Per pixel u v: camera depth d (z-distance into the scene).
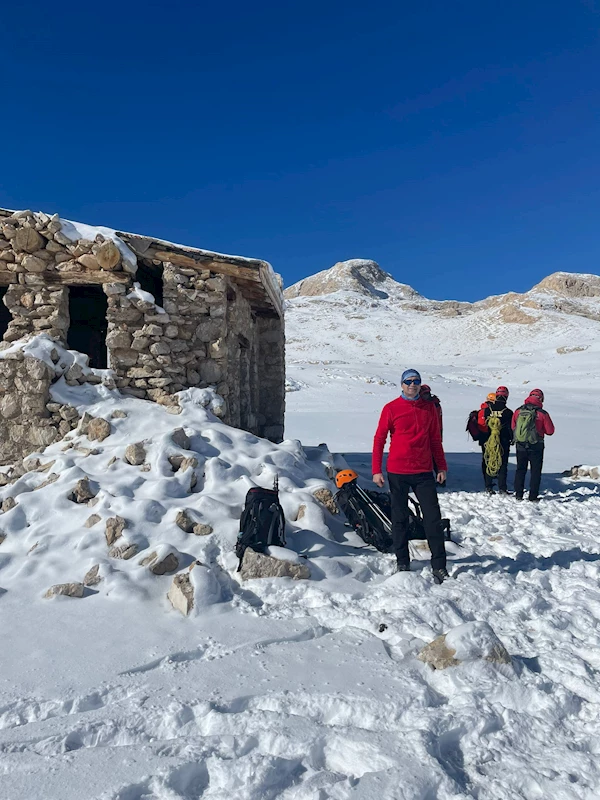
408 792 2.13
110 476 6.11
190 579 4.23
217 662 3.36
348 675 3.12
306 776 2.34
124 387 7.88
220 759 2.40
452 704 2.83
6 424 7.36
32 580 4.58
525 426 7.96
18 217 7.91
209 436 6.91
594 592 4.25
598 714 2.74
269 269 9.40
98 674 3.29
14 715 2.91
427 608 3.88
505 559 5.12
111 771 2.38
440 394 33.62
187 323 8.18
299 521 5.53
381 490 8.10
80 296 10.42
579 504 7.70
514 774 2.30
